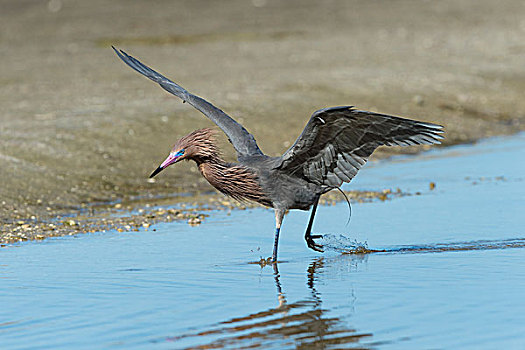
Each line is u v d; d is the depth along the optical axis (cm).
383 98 2680
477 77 3061
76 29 4028
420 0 5038
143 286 1055
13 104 2392
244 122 2280
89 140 1991
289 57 3369
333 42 3784
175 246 1282
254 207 1600
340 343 841
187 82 2773
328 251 1246
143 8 4625
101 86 2700
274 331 880
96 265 1164
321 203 1609
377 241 1298
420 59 3369
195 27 4109
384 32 4081
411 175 1861
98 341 850
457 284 1045
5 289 1039
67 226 1430
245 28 4109
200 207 1598
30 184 1675
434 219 1430
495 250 1216
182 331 881
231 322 910
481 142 2320
